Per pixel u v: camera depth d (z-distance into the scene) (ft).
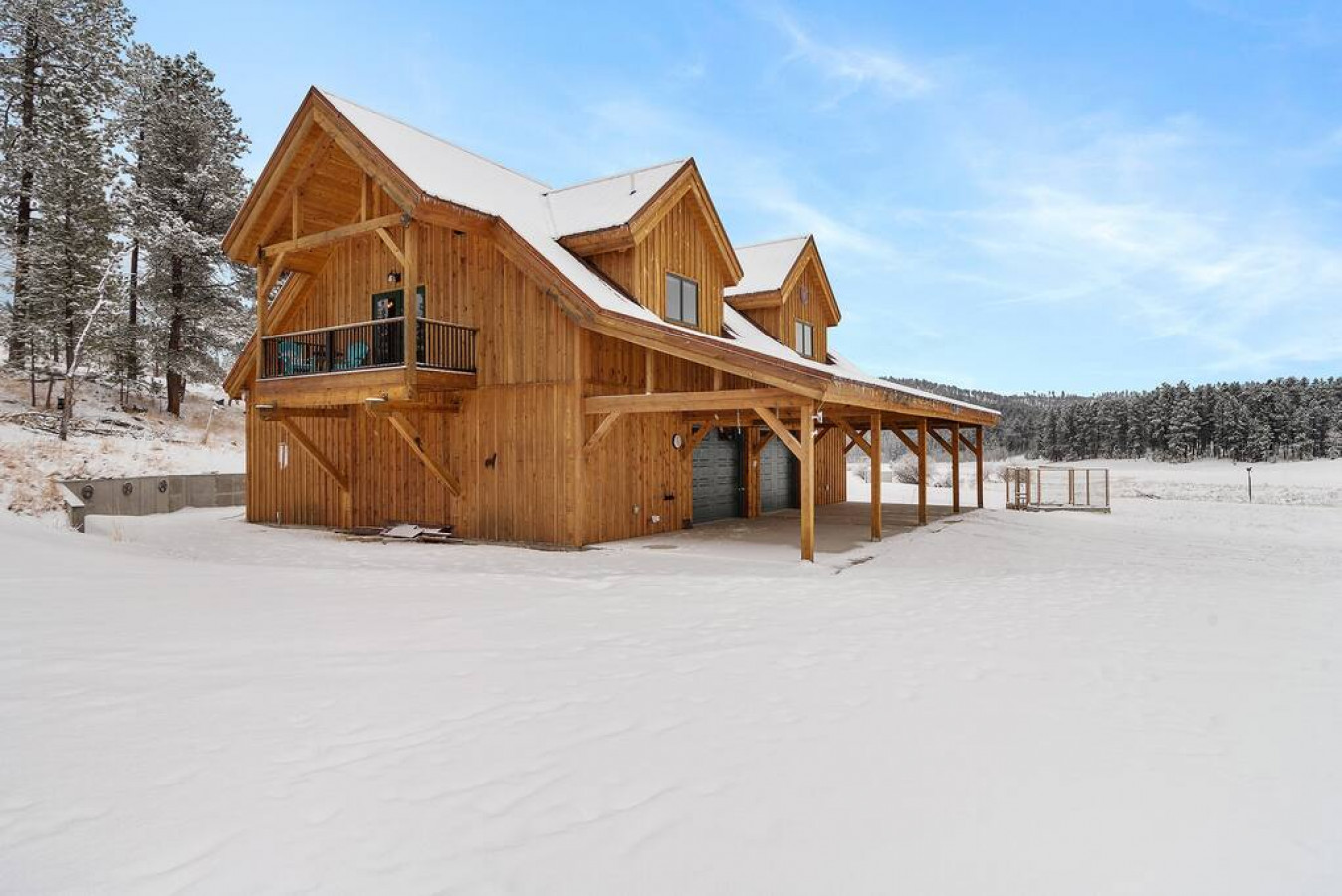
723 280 51.60
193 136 80.74
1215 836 8.78
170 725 11.87
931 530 48.70
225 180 82.74
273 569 29.55
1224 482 118.42
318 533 45.52
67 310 73.26
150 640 16.90
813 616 21.85
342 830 8.60
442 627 19.35
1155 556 39.70
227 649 16.43
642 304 43.16
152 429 75.31
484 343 41.78
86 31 78.13
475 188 42.52
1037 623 21.04
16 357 76.74
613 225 41.86
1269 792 10.00
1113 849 8.43
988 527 51.96
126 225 77.36
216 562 33.50
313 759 10.71
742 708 13.34
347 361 43.50
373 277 46.73
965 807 9.45
